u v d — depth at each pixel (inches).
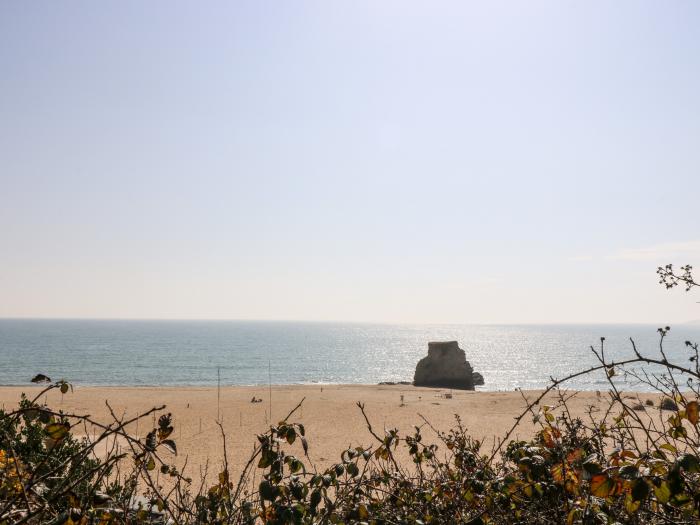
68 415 83.0
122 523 82.3
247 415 1529.3
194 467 682.8
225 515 94.8
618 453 70.7
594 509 72.2
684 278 86.0
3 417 83.4
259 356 6501.0
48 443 81.8
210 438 1090.7
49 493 84.7
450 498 97.8
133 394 2247.8
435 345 3223.4
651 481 62.3
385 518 94.7
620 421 93.0
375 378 4591.5
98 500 78.5
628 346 7411.4
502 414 1576.0
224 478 99.2
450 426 1248.8
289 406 1787.6
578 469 79.4
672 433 79.8
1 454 89.2
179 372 4498.0
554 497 88.0
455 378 3149.6
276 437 91.5
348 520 93.0
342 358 6604.3
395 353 7706.7
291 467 91.1
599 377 2701.8
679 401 81.2
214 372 4562.0
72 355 6023.6
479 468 104.0
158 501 90.3
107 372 4360.2
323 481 90.9
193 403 1895.9
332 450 930.1
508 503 93.9
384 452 107.7
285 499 88.5
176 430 1230.3
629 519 73.0
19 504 80.2
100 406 1619.1
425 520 96.3
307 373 4854.8
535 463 87.7
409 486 103.6
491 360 6441.9
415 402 1975.9
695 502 60.4
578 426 94.5
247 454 876.6
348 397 2215.8
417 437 113.8
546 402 667.4
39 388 2385.6
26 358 5521.7
